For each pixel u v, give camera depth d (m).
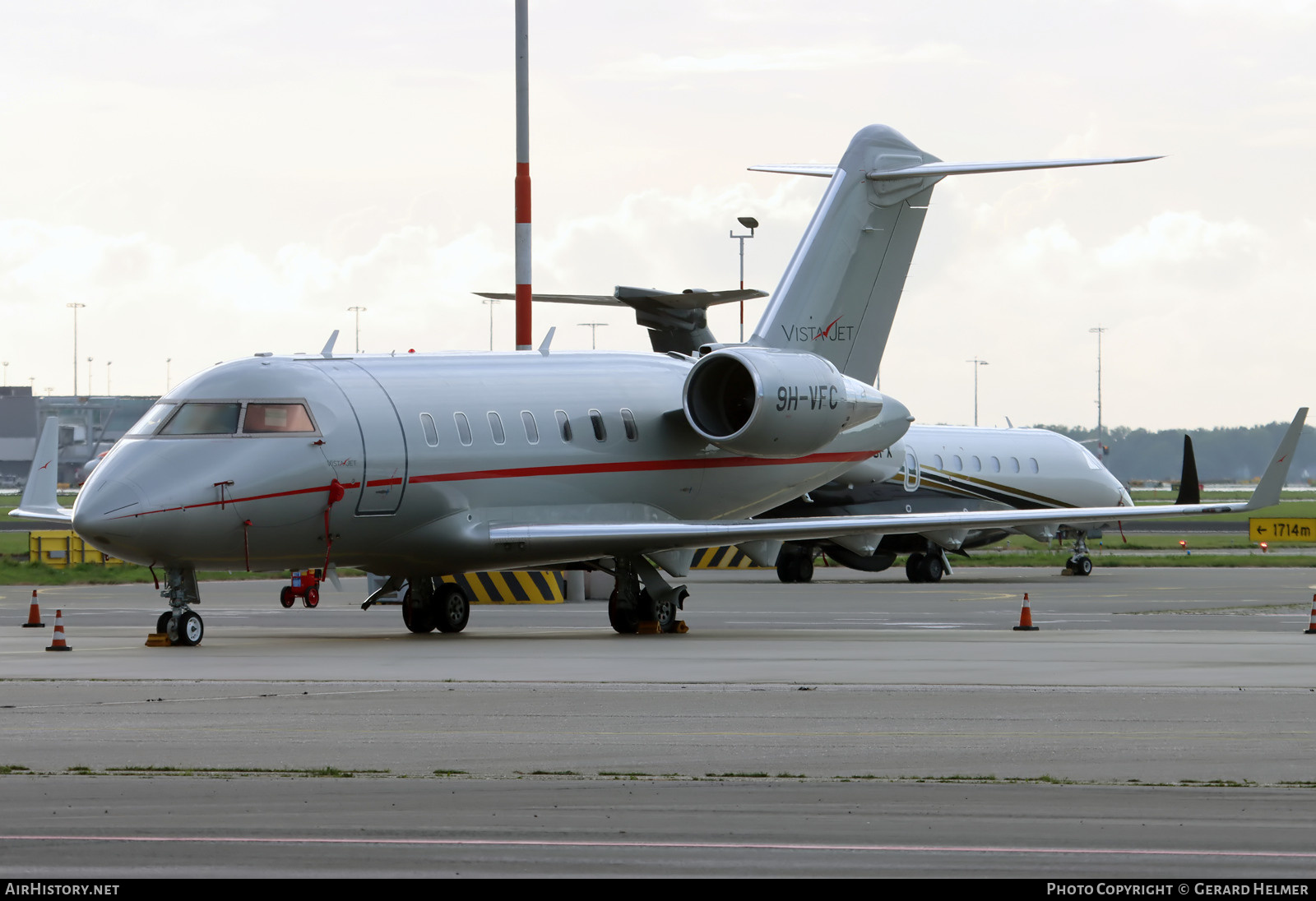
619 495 73.81
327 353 68.50
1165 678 48.44
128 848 24.11
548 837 25.00
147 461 61.00
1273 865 23.09
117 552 60.44
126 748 34.09
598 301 94.44
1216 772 31.17
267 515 62.19
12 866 22.98
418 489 66.06
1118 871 22.66
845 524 69.69
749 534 69.38
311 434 63.41
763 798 28.27
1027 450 131.62
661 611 71.19
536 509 70.44
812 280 83.19
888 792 28.83
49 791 28.91
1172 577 130.50
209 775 30.61
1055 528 132.38
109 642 64.50
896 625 76.69
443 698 43.28
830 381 77.81
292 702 42.28
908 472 122.69
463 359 71.62
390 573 69.50
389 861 23.33
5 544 178.25
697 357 80.94
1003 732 36.66
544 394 72.12
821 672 50.16
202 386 63.53
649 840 24.73
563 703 42.12
